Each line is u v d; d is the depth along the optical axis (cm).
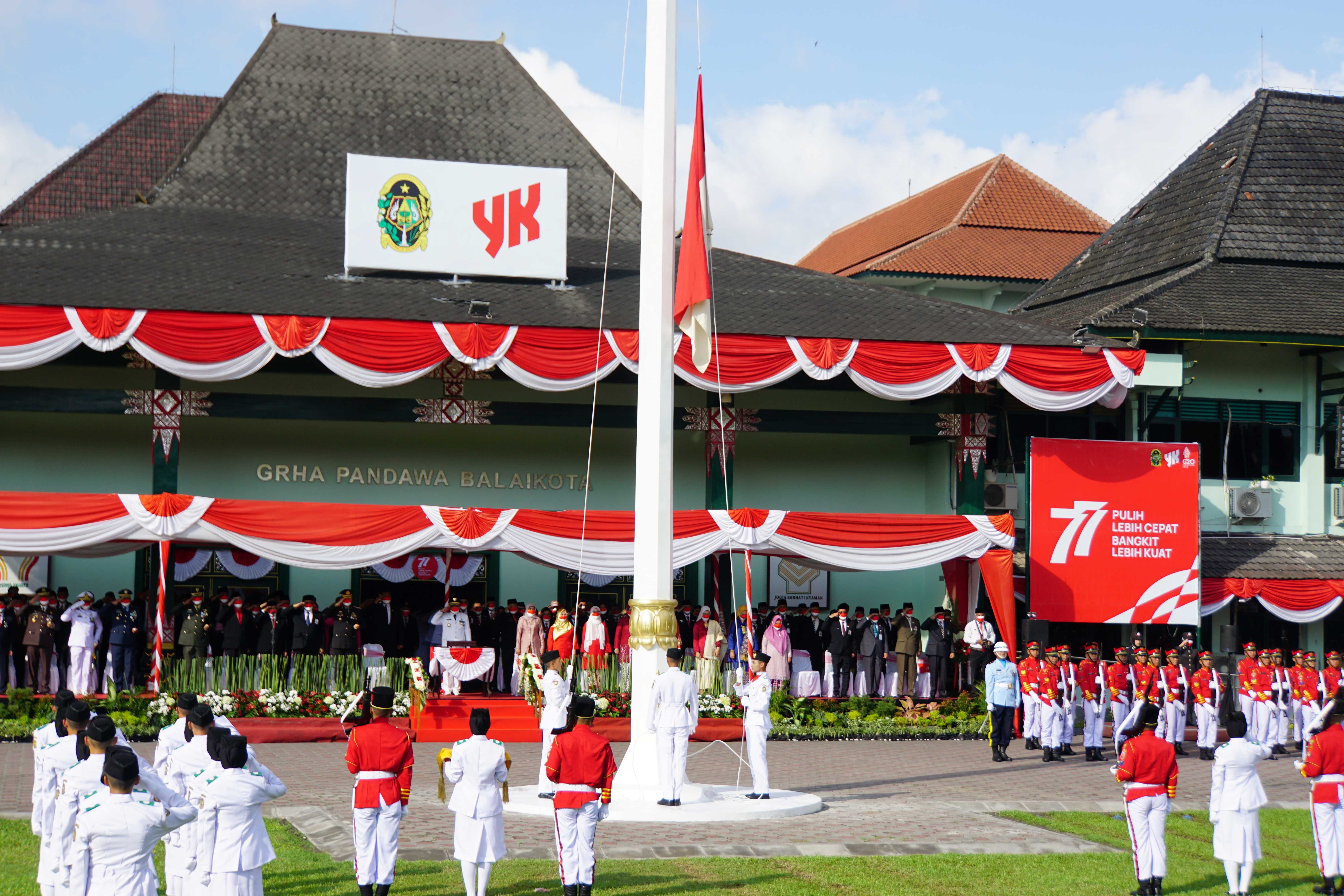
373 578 3086
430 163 3003
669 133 1823
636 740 1775
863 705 2814
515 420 2978
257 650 2594
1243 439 3378
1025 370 2900
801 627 2923
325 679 2553
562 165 3791
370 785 1187
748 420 3088
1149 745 1316
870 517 2767
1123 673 2600
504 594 3133
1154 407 3250
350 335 2639
